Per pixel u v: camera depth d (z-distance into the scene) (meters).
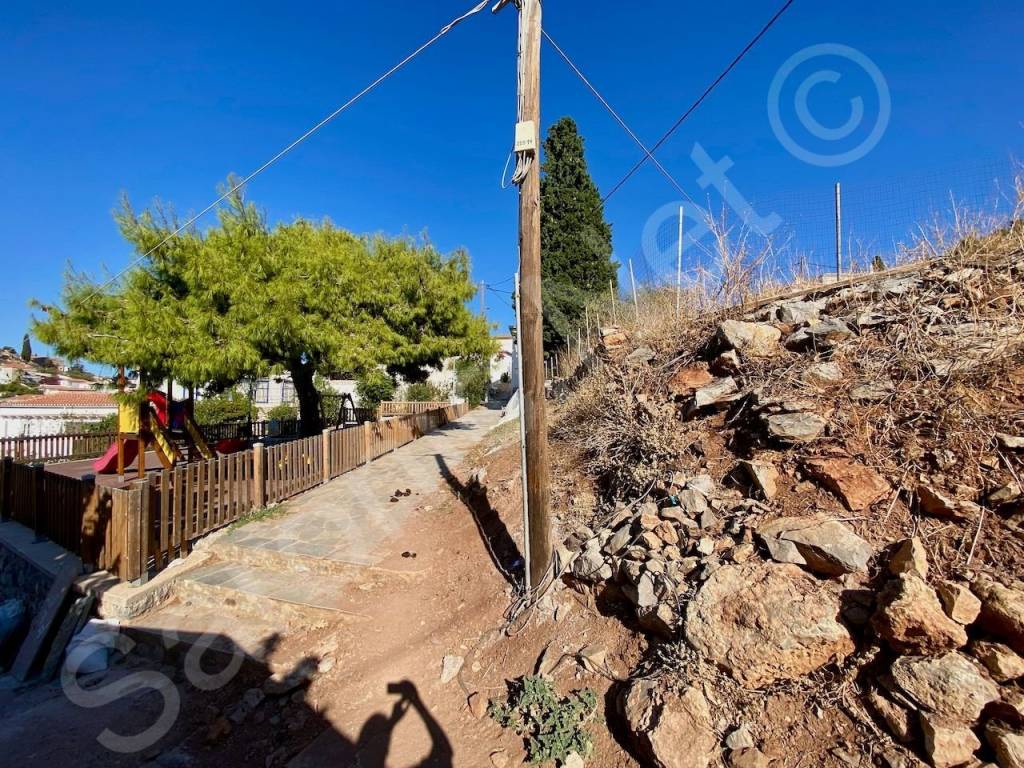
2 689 4.23
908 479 2.82
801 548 2.62
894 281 4.43
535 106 3.78
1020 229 3.98
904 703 1.98
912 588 2.09
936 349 3.44
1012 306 3.54
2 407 21.33
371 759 2.89
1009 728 1.79
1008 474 2.58
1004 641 1.94
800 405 3.50
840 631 2.21
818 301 4.86
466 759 2.72
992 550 2.32
